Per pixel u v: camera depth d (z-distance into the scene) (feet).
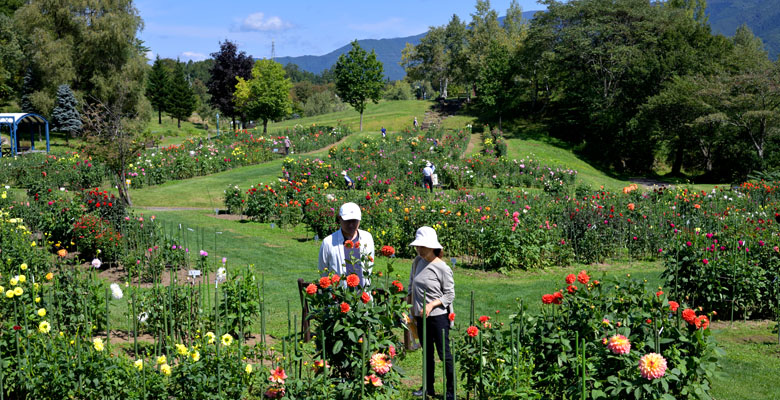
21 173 73.56
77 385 13.44
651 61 150.10
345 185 78.89
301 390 12.21
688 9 207.72
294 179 76.43
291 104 166.81
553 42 179.42
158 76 257.34
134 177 78.69
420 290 15.33
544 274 38.22
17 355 13.66
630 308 14.01
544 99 211.61
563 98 199.52
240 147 107.04
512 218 43.19
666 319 13.39
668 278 26.63
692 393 12.38
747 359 20.12
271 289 30.73
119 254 32.63
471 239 42.19
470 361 13.99
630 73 154.40
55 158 83.71
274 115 161.38
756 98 118.01
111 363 13.75
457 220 43.62
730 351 21.11
